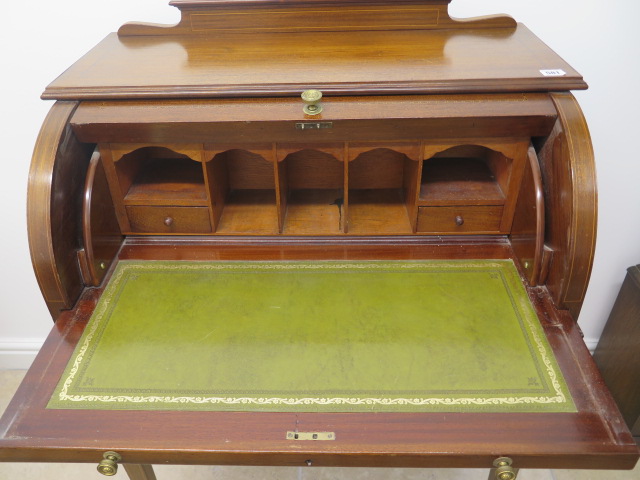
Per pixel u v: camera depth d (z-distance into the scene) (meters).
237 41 1.42
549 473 1.91
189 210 1.34
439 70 1.22
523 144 1.22
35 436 0.95
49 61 1.62
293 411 0.98
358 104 1.17
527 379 1.03
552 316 1.16
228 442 0.94
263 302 1.20
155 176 1.42
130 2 1.54
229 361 1.07
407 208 1.45
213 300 1.21
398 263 1.31
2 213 1.89
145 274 1.29
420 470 1.93
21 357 2.27
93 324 1.16
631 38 1.56
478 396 1.00
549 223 1.21
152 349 1.10
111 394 1.02
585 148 1.10
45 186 1.11
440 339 1.11
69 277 1.18
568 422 0.96
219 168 1.41
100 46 1.42
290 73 1.23
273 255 1.34
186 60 1.32
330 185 1.56
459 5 1.53
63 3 1.53
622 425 0.95
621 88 1.63
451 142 1.21
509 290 1.23
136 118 1.17
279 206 1.33
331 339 1.11
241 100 1.19
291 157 1.50
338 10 1.40
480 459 0.93
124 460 0.96
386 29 1.44
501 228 1.36
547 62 1.25
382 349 1.09
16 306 2.15
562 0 1.51
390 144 1.22
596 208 1.08
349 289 1.23
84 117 1.18
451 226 1.36
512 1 1.52
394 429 0.95
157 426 0.97
